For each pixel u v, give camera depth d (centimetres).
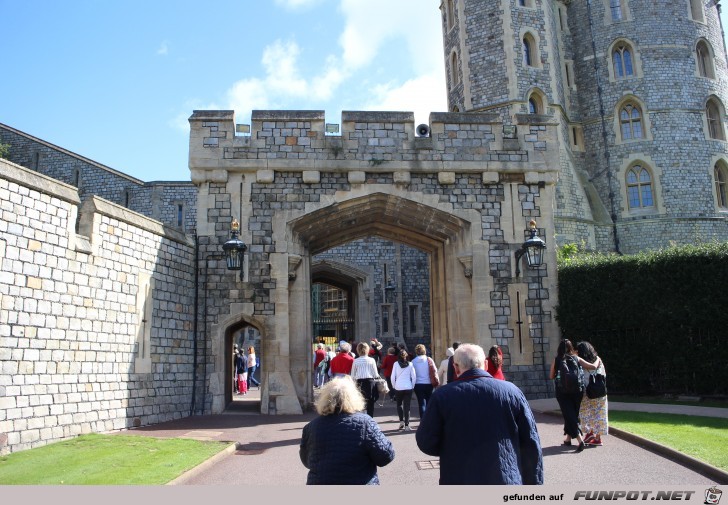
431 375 1007
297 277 1360
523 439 374
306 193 1351
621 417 988
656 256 1314
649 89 2727
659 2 2800
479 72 2691
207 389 1263
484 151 1395
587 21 2919
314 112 1372
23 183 819
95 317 957
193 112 1355
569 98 2867
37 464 692
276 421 1143
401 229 1586
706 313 1231
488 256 1375
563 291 1379
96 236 972
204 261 1309
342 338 3073
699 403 1202
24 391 803
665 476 626
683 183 2636
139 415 1062
